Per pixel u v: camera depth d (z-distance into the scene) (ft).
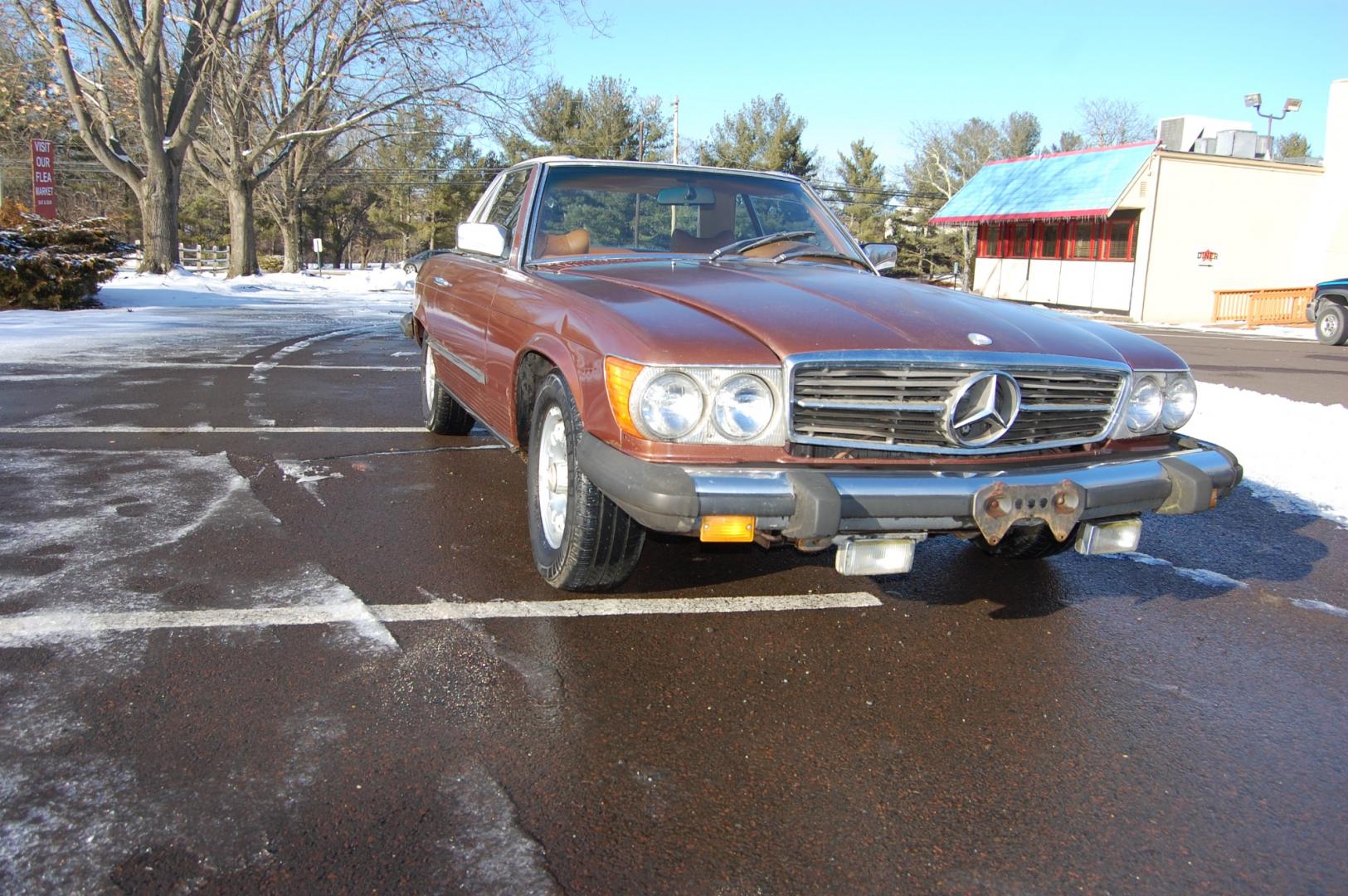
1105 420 11.30
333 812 7.66
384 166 189.98
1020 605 12.89
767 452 9.89
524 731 9.05
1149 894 7.13
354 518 15.15
